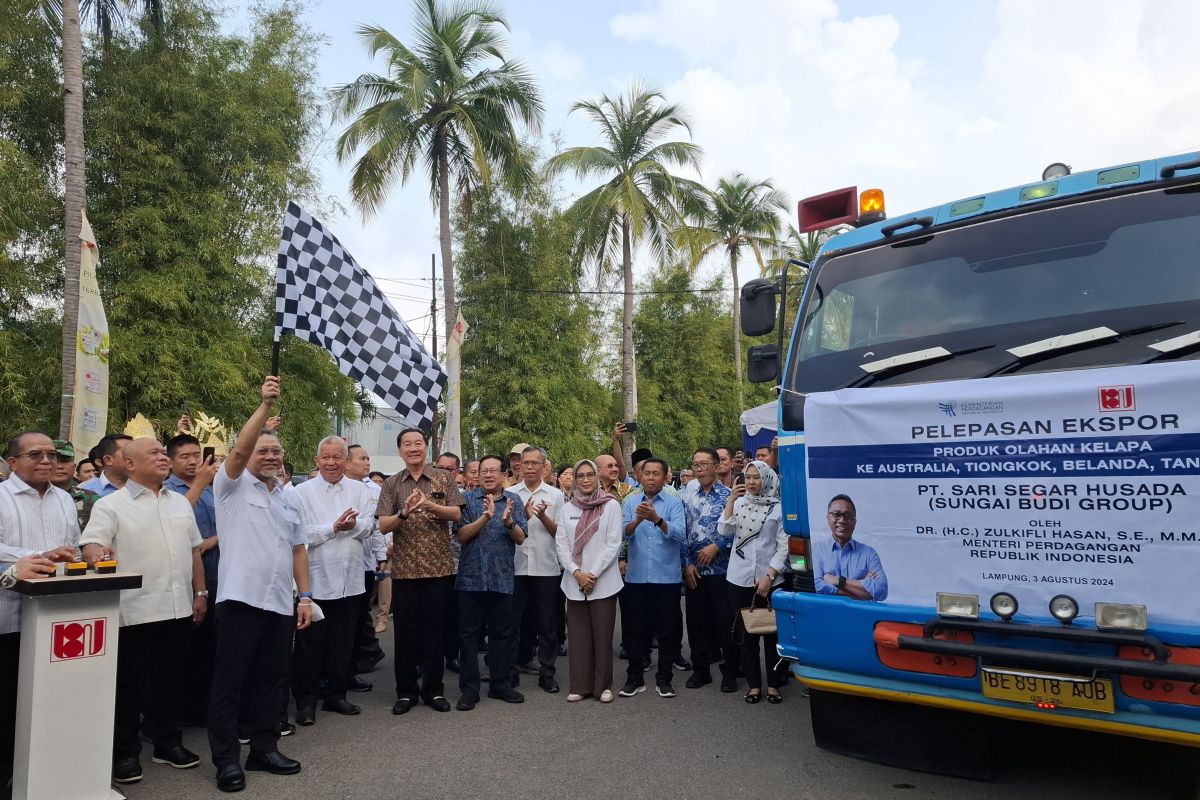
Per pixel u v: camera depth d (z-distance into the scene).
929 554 3.86
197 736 5.71
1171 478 3.29
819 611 4.18
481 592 6.36
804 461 4.38
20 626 4.50
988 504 3.71
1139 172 3.95
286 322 5.45
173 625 4.99
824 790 4.38
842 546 4.14
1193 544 3.23
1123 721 3.39
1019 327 3.90
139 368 12.63
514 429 21.28
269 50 15.49
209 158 14.22
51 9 12.90
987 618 3.69
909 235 4.45
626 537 6.88
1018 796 4.20
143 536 4.86
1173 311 3.53
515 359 21.88
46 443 4.69
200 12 14.69
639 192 23.12
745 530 6.46
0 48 12.48
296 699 5.87
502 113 19.75
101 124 13.16
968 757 4.34
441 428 22.78
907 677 3.91
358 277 5.98
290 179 15.23
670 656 6.70
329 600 6.00
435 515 6.24
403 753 5.15
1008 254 4.10
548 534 7.12
